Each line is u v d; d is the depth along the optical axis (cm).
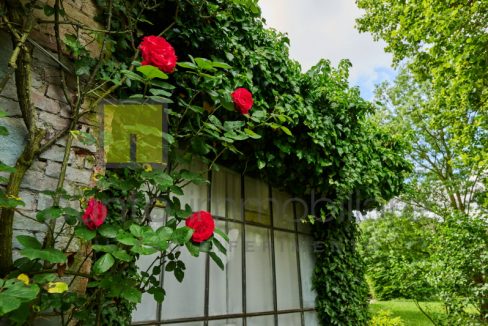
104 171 148
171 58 127
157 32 200
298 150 267
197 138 157
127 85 161
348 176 317
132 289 102
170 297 220
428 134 1074
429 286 514
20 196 120
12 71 112
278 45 281
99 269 91
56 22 133
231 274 268
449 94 508
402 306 841
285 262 324
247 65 235
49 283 93
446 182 1012
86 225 101
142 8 181
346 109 321
